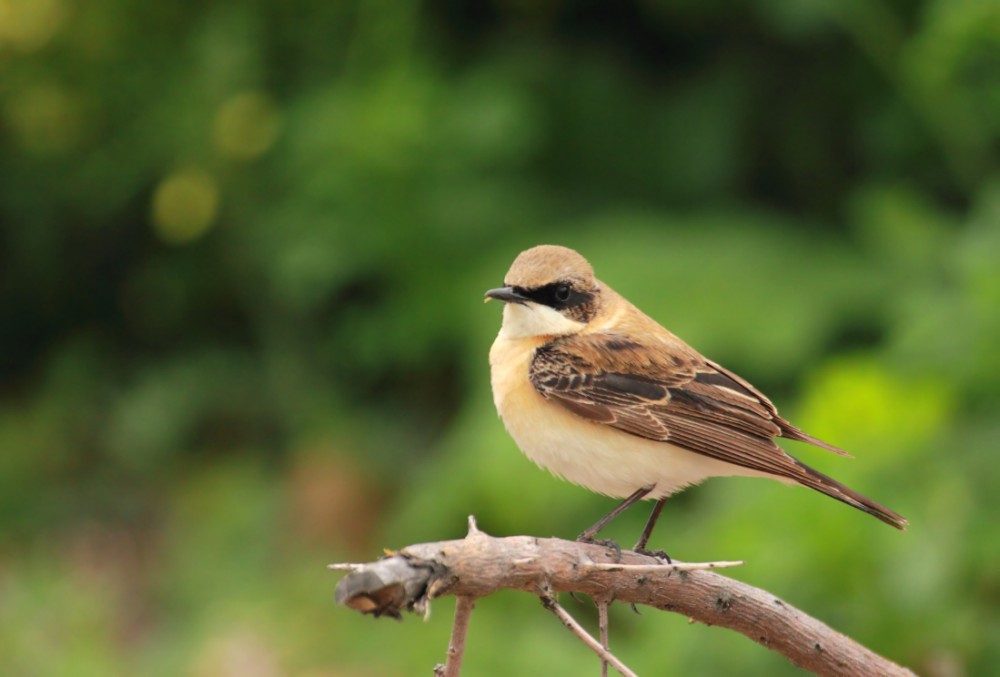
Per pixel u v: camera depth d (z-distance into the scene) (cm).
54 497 1519
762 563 888
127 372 1655
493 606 1191
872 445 932
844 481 914
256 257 1526
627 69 1496
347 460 1425
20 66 1616
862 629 870
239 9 1516
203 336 1659
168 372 1582
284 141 1498
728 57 1449
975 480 935
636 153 1461
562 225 1409
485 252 1409
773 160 1460
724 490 1019
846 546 880
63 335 1741
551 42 1504
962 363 1000
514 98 1412
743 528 912
